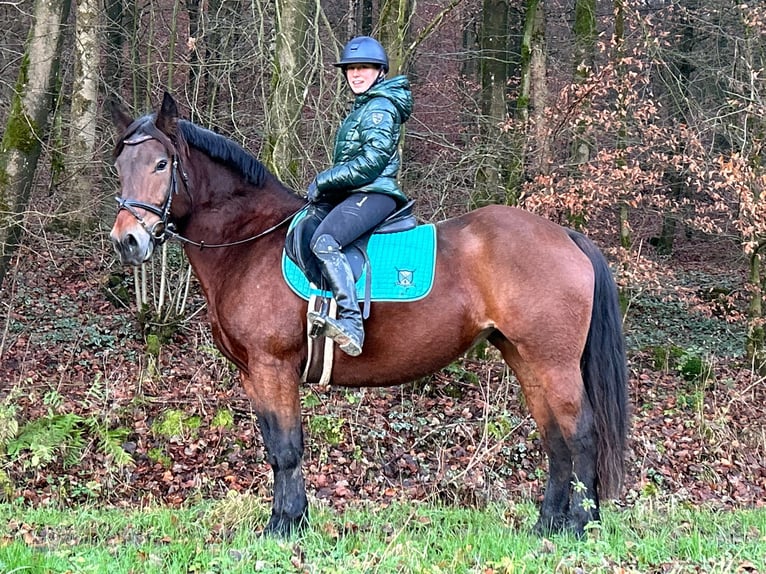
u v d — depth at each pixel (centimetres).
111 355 853
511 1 1288
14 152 705
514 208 443
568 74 1123
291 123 736
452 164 873
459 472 671
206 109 891
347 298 386
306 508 429
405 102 414
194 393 758
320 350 418
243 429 711
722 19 1003
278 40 736
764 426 809
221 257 432
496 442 719
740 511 569
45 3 709
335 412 748
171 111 405
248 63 833
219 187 430
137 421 699
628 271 875
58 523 481
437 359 425
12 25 987
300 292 408
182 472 648
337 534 428
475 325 422
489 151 855
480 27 1359
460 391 820
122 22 1177
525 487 668
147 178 396
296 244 411
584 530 422
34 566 362
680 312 1204
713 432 777
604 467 427
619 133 865
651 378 941
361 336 392
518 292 413
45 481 607
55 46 716
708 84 1055
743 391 834
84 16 1003
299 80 734
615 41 871
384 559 373
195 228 428
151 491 620
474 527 473
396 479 679
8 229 712
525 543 411
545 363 418
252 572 361
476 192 864
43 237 815
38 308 934
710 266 1396
